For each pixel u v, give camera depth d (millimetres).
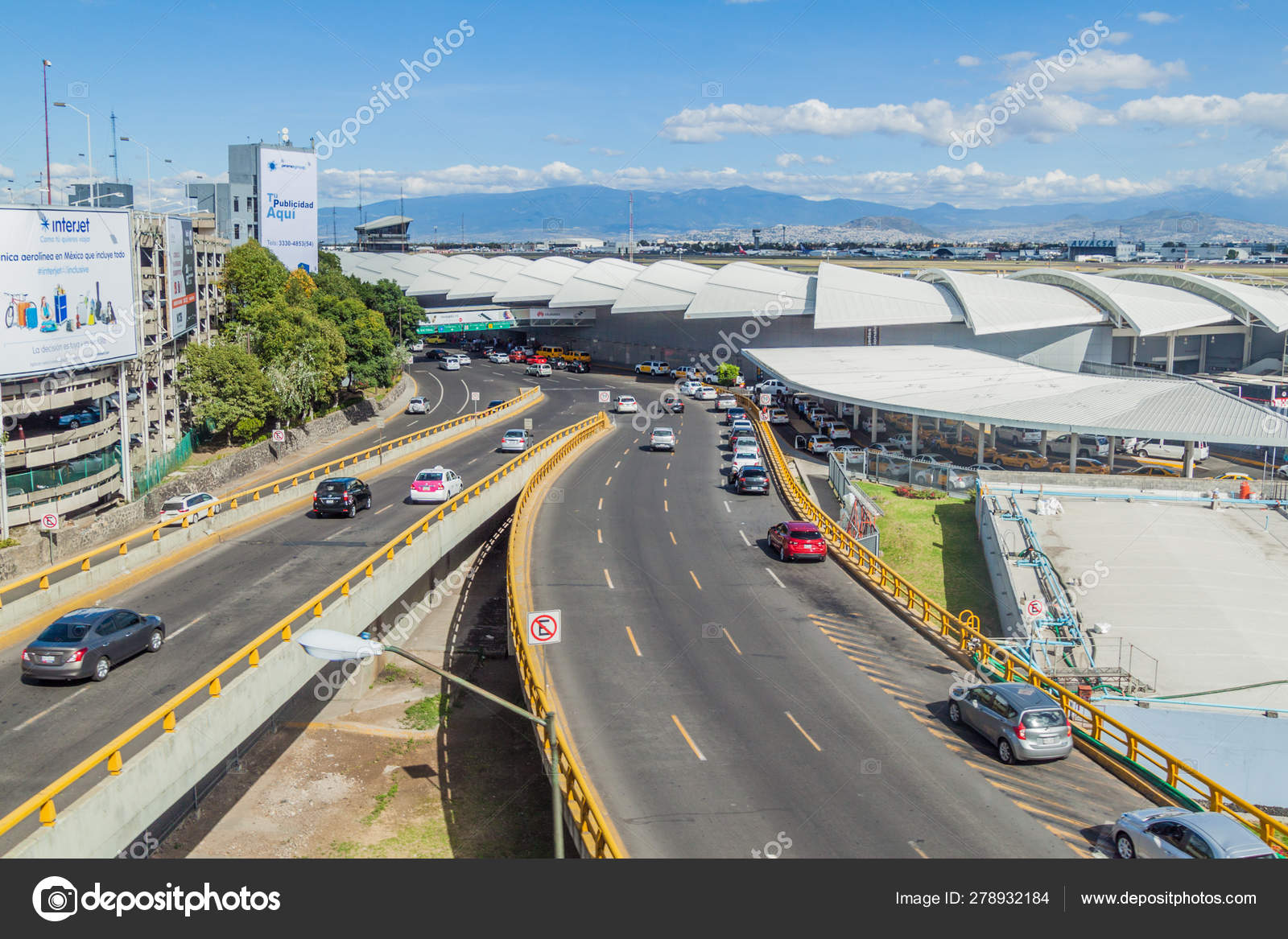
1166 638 38156
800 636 34250
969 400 72812
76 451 51531
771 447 72375
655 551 45562
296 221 144875
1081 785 23234
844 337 113438
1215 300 109062
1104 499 54719
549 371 132500
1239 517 51344
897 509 58719
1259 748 28953
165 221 65875
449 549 44438
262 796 31234
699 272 143375
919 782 23188
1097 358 103688
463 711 37969
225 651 29406
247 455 68688
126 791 20031
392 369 102625
